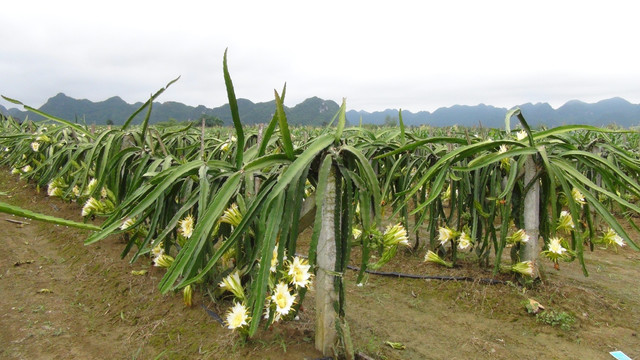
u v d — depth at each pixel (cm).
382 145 227
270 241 104
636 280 216
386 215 345
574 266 239
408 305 187
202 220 113
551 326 165
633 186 162
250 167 113
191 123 270
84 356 135
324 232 117
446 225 221
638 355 147
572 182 160
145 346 139
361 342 150
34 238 263
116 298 174
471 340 157
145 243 155
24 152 404
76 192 292
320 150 113
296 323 144
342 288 121
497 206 201
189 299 156
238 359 123
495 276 204
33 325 155
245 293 144
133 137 228
